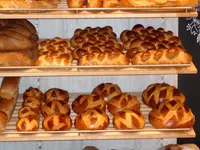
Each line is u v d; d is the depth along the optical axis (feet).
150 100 8.84
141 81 9.78
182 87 9.80
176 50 7.84
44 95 9.01
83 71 7.75
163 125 8.02
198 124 9.92
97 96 8.70
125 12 7.55
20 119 8.03
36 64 7.79
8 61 7.77
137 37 8.73
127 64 7.89
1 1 7.38
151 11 7.57
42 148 10.02
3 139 7.91
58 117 8.02
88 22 9.51
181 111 8.08
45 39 9.26
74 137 7.97
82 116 8.05
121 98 8.57
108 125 8.20
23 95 9.03
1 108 8.39
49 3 7.64
